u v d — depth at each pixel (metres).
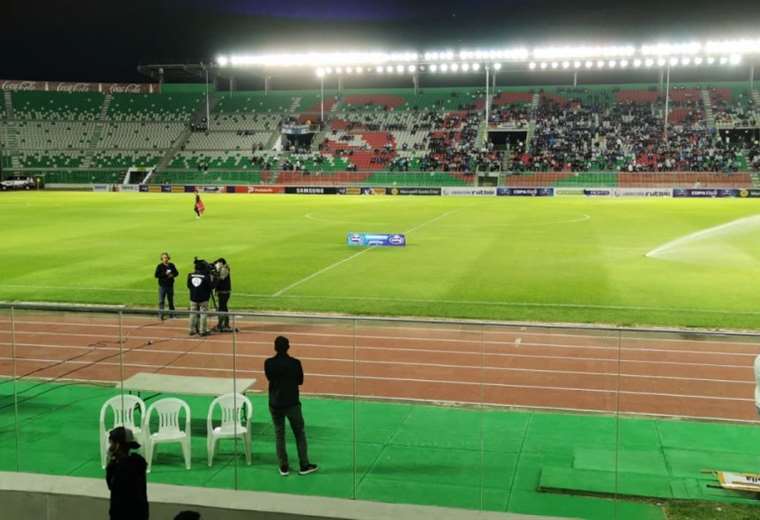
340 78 113.88
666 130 92.31
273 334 19.02
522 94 108.69
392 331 19.22
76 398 14.56
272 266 32.25
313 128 105.81
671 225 49.47
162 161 104.50
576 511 9.84
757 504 9.91
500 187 88.38
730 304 23.69
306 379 15.52
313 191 93.25
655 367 15.95
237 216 57.72
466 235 44.28
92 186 100.69
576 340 18.19
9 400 14.49
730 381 15.00
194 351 17.50
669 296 25.09
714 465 11.13
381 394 14.58
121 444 8.56
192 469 11.38
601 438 12.30
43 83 114.06
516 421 13.07
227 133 108.38
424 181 93.56
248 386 12.30
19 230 47.22
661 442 12.10
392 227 49.12
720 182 85.12
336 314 22.52
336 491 10.59
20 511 10.11
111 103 114.19
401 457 11.62
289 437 12.62
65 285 27.80
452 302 24.23
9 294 26.06
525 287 26.97
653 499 10.08
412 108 109.12
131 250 37.69
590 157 93.81
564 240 41.47
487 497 10.27
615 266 31.88
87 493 9.95
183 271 30.86
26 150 106.06
